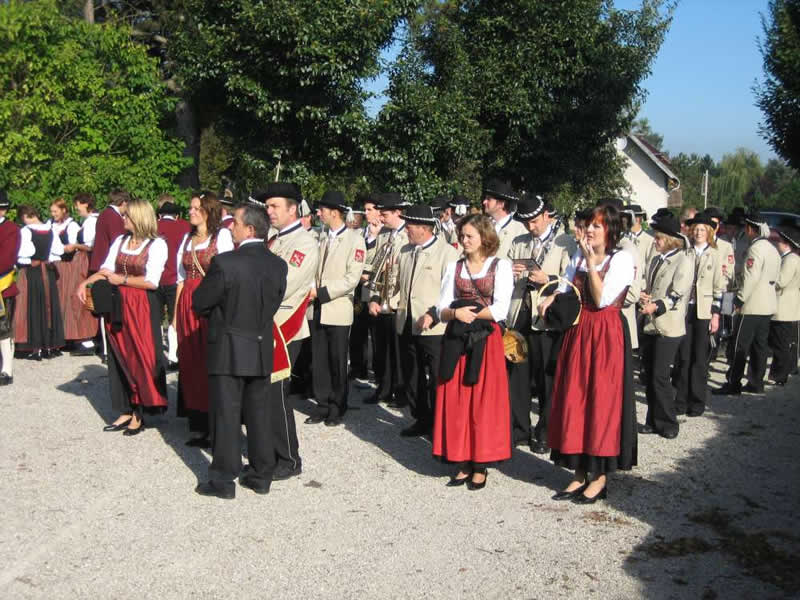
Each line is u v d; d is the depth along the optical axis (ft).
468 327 17.63
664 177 117.70
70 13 57.52
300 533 15.51
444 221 30.83
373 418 24.52
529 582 13.61
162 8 56.18
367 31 45.06
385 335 26.12
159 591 13.07
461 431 17.87
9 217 44.83
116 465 19.25
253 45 45.34
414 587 13.35
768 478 19.21
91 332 32.65
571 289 17.31
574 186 58.59
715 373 33.30
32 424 22.62
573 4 53.62
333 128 47.26
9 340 27.76
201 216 20.99
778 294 30.45
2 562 13.99
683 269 22.49
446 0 56.03
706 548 15.07
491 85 53.47
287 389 18.75
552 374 21.22
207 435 20.71
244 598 12.90
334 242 23.50
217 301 16.57
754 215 29.78
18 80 47.37
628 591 13.32
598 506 17.22
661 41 57.21
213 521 16.01
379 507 16.98
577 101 56.54
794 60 60.49
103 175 45.88
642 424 24.07
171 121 57.98
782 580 13.74
